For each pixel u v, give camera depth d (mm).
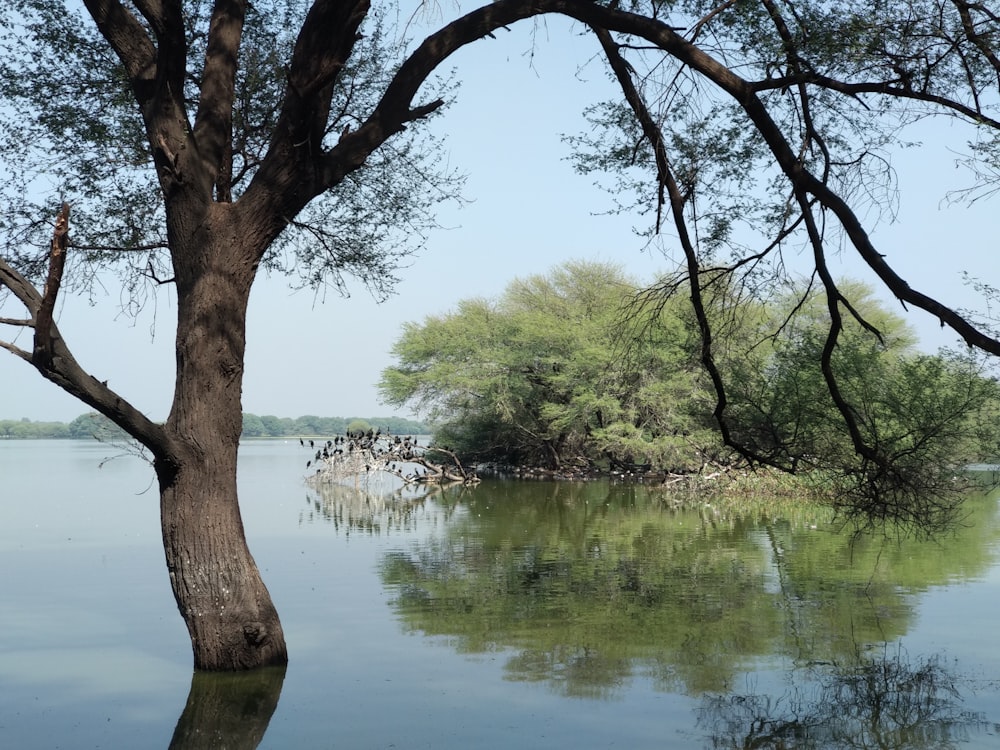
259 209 8211
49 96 10312
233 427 8289
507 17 8344
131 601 12062
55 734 6969
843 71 8500
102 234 10609
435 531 20406
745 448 10430
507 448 47031
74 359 7125
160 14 7910
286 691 7980
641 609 11484
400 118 8516
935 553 16156
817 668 8781
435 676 8500
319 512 25234
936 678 8383
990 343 7539
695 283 9297
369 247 11180
